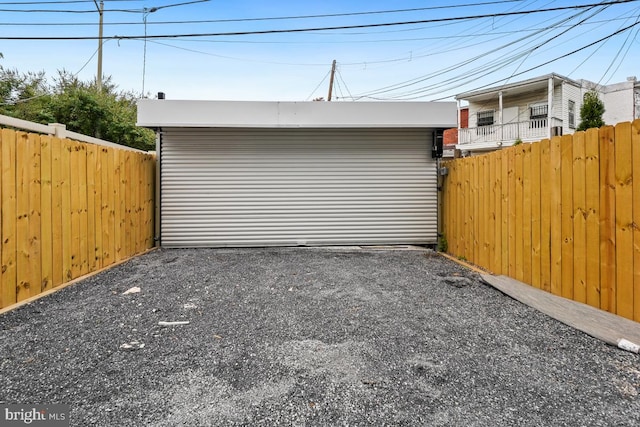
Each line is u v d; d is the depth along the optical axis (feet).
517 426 5.33
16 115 37.81
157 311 10.71
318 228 22.93
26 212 11.53
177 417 5.56
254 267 17.02
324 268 16.89
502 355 7.80
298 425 5.39
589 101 40.52
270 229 22.74
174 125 20.75
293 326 9.57
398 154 23.02
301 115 21.27
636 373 6.93
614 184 9.52
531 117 49.06
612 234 9.59
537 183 12.83
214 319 10.09
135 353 7.85
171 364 7.35
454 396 6.18
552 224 12.00
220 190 22.47
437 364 7.39
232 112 20.94
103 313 10.46
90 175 15.42
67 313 10.41
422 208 23.20
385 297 12.30
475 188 17.94
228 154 22.41
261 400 6.06
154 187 22.70
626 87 49.42
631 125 8.98
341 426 5.37
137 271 16.03
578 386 6.48
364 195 22.98
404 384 6.59
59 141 13.26
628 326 8.72
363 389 6.42
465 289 13.38
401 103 21.57
